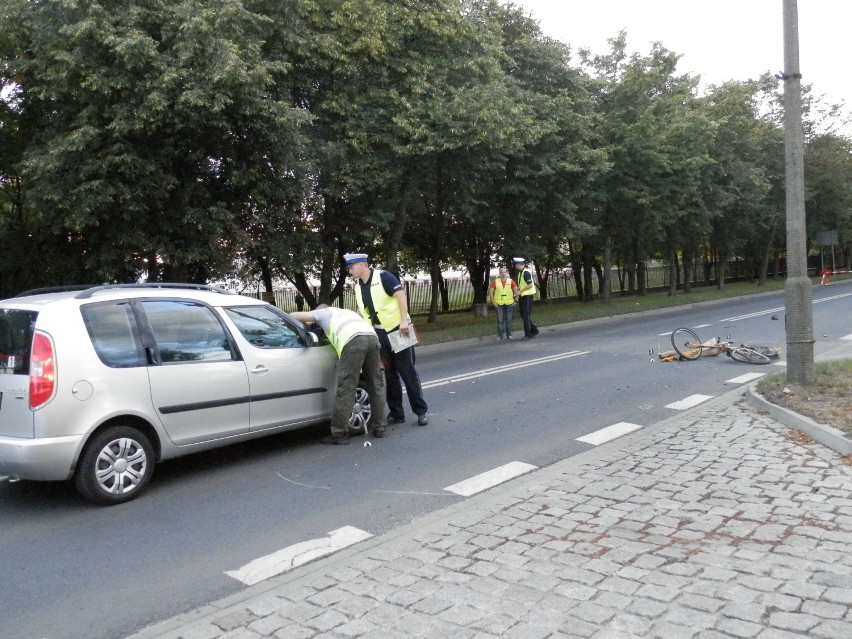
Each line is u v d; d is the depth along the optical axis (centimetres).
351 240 2006
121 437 599
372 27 1673
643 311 2780
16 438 567
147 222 1405
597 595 399
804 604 379
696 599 389
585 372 1241
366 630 371
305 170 1531
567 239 2912
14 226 1608
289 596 416
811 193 4291
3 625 402
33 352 567
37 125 1465
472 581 424
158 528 544
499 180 2233
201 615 402
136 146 1302
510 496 582
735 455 664
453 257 3198
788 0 873
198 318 675
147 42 1199
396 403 870
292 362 739
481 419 891
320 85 1716
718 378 1127
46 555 498
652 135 2714
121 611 414
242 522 552
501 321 1945
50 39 1247
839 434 668
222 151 1417
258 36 1511
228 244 1544
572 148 2291
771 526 491
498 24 2127
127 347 614
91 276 1526
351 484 638
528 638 356
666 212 2906
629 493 575
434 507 573
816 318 2050
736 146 3597
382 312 845
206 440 662
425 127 1706
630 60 2886
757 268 5781
